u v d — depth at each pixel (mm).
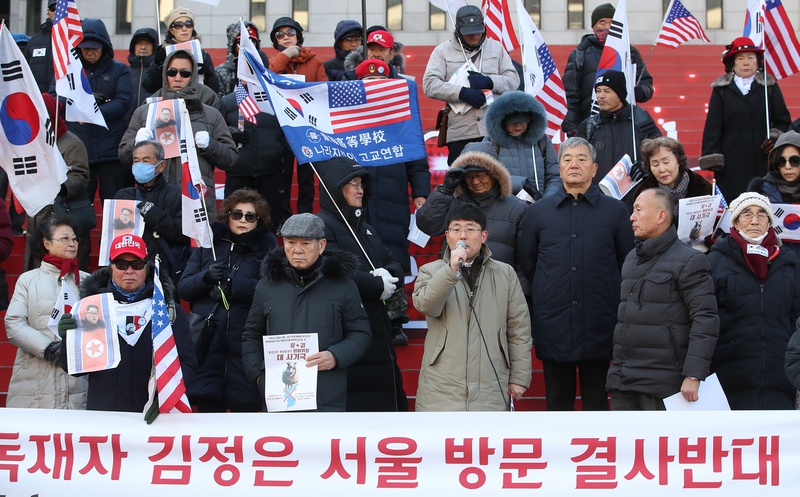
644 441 5031
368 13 17594
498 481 5059
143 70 9953
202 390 6102
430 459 5082
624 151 7801
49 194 6781
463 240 5723
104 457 5188
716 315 5531
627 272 5855
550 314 6297
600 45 9570
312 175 8812
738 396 5934
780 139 6922
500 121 7402
